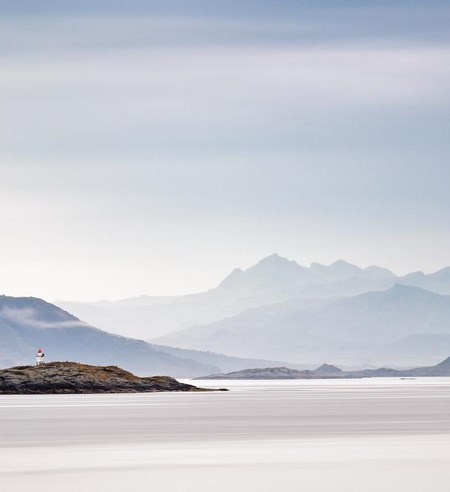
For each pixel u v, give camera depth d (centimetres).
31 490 13912
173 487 14162
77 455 18588
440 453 18575
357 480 14738
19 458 18050
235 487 14125
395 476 15162
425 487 13975
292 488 13975
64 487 14200
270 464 16875
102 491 13812
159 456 18338
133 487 14175
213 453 18875
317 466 16525
